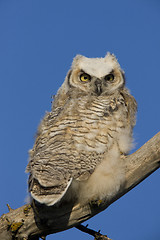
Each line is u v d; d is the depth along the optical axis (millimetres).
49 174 10648
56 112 14141
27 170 11492
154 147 11719
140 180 11820
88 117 12766
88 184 11328
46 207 10859
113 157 11844
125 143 12859
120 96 15148
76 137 12047
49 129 12773
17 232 11109
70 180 10539
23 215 11188
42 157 11516
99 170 11469
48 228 11188
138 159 11758
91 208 11352
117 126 13008
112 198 11641
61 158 11398
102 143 12102
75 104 13539
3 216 11266
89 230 12352
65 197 10992
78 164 11344
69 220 11211
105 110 13164
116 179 11516
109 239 12102
